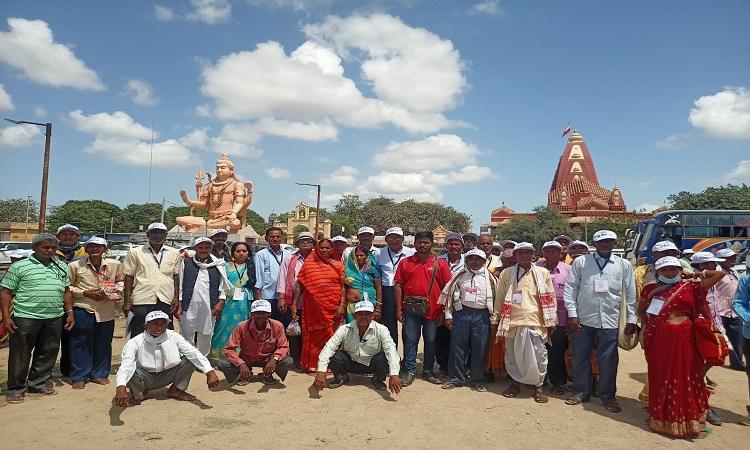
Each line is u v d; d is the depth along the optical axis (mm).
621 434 4902
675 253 5699
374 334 6160
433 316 6566
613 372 5656
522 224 52000
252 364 6445
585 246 7742
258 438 4598
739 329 7656
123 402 4996
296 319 7113
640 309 5504
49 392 5836
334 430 4832
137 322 6523
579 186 71188
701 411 4938
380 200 80000
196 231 32062
